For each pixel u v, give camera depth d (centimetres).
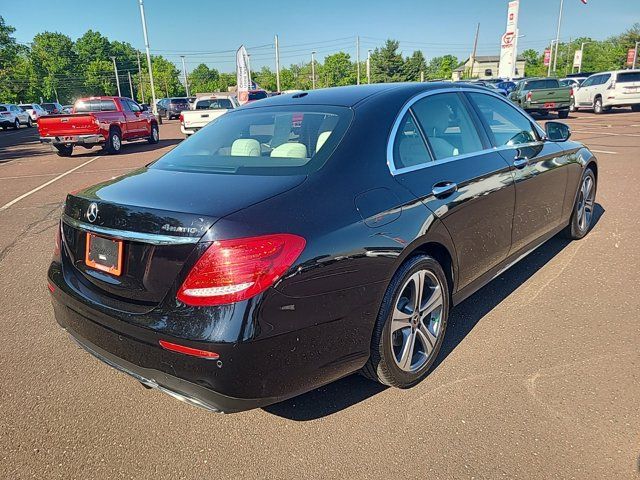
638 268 450
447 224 298
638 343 327
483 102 387
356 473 229
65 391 300
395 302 269
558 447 238
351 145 273
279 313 216
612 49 7788
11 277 495
